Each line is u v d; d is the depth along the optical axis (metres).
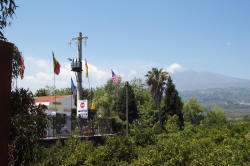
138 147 23.61
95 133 31.55
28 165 10.12
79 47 36.34
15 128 9.62
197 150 21.94
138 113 60.62
